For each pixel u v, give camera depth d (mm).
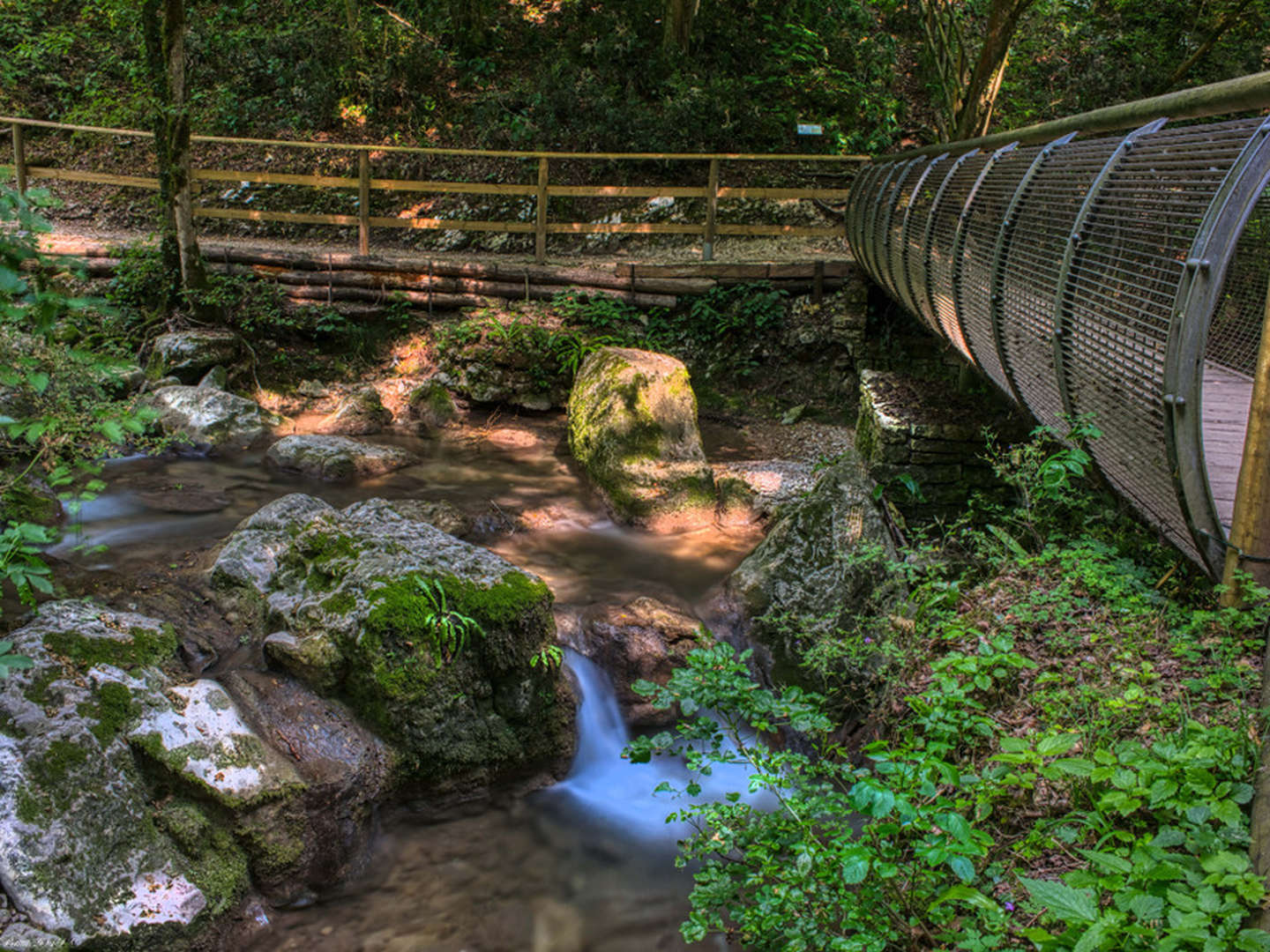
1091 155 3660
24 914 3135
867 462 7172
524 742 4578
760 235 11250
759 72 13570
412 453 8164
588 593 5793
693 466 7195
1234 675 3051
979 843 2469
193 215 10086
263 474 7453
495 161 12266
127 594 4902
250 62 13297
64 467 4820
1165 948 1900
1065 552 4008
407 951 3645
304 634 4488
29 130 12914
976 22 13570
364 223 10414
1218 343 5926
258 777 3799
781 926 2674
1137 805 2270
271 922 3734
